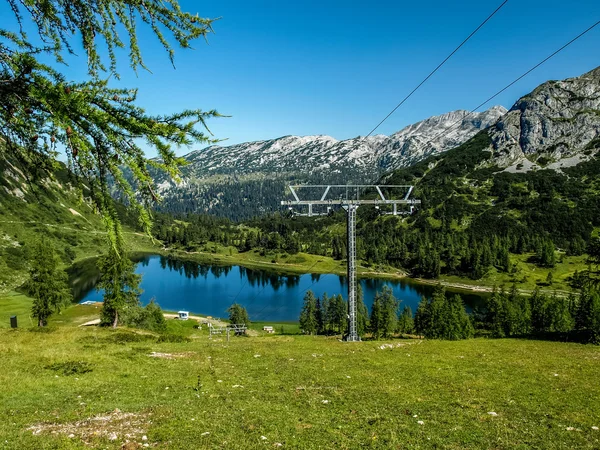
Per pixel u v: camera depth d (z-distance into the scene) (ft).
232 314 279.69
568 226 594.65
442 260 565.94
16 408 49.83
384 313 271.28
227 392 61.62
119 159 13.62
